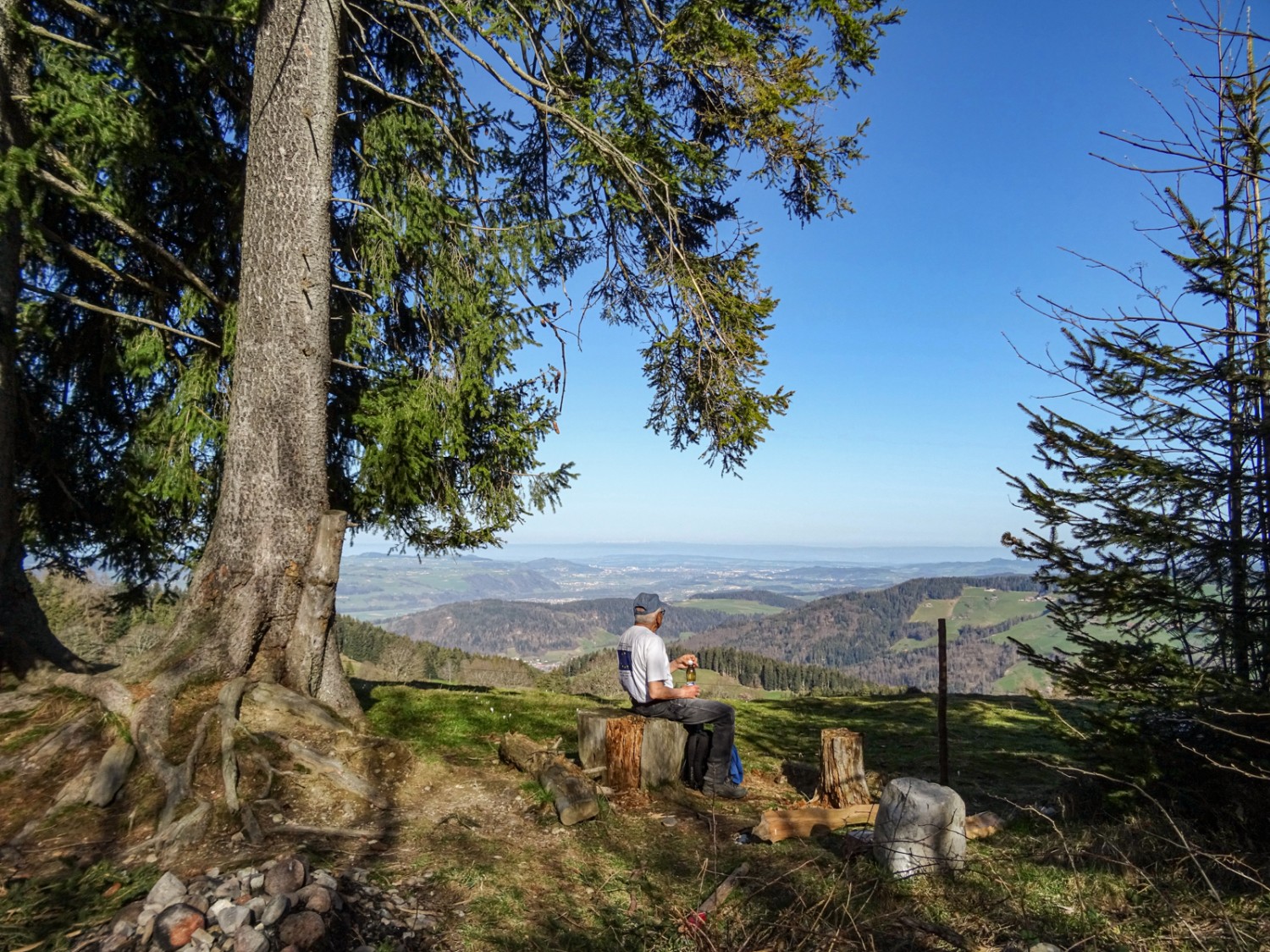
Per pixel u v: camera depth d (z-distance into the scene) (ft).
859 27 20.93
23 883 10.46
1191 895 10.73
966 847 12.85
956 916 10.52
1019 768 20.53
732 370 21.71
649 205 21.16
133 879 10.70
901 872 11.84
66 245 18.57
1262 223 12.91
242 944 8.71
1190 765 13.09
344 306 22.63
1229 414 13.24
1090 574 13.51
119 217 19.52
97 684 14.84
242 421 17.39
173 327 20.11
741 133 22.26
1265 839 12.00
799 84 20.79
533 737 20.72
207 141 21.65
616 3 24.04
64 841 11.91
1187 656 13.21
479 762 17.43
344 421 22.52
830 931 9.88
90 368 21.71
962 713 30.22
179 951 8.67
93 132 18.01
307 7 18.10
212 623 16.39
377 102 23.30
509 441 23.34
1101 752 14.01
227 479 17.34
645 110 20.95
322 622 17.53
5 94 17.28
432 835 12.98
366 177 21.91
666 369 23.81
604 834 13.78
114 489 21.01
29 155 16.30
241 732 14.51
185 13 19.26
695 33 21.11
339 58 18.84
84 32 20.92
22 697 15.52
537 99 20.70
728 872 12.27
